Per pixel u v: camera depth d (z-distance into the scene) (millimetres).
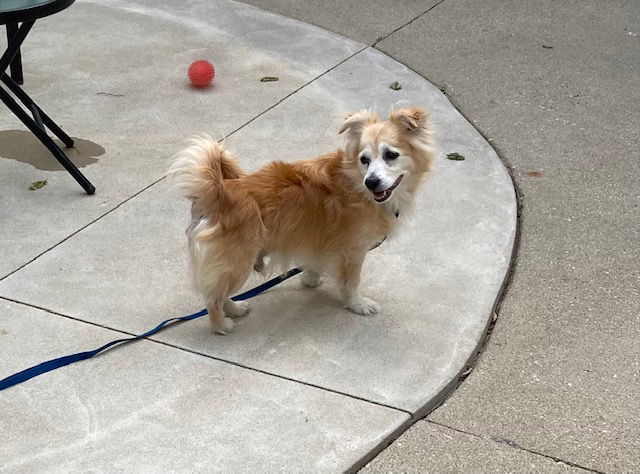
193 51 2928
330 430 1453
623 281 1863
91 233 2010
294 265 1855
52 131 2316
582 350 1663
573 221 2086
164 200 2137
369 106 2588
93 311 1753
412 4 3320
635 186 2221
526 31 3078
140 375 1580
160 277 1859
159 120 2510
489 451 1435
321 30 3104
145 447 1419
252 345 1666
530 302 1809
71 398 1524
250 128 2467
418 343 1674
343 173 1679
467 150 2379
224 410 1496
